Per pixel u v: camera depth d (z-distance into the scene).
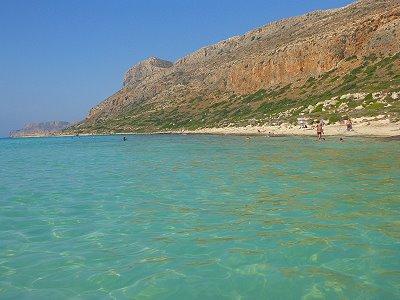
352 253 8.69
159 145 52.16
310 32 131.75
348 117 54.84
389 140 35.78
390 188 15.10
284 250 9.04
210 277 7.78
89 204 14.55
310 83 93.69
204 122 102.44
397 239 9.45
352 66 87.62
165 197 15.48
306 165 22.77
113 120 153.12
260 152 33.03
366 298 6.70
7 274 8.10
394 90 63.06
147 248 9.51
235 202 14.09
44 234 10.82
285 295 6.95
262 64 112.25
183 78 174.00
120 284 7.57
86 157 37.31
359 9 129.12
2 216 12.91
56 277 7.93
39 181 20.84
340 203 13.07
